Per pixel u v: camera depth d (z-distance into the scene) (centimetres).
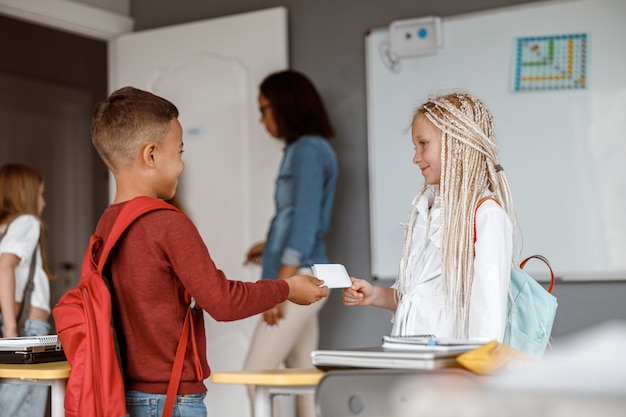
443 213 192
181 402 174
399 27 379
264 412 158
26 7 402
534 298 188
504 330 178
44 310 348
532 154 356
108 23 441
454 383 99
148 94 188
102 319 169
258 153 400
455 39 372
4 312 329
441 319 189
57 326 177
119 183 185
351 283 196
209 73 415
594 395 79
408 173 378
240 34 408
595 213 344
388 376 138
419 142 201
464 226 188
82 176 560
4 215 345
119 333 175
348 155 394
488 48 366
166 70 427
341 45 398
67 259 554
